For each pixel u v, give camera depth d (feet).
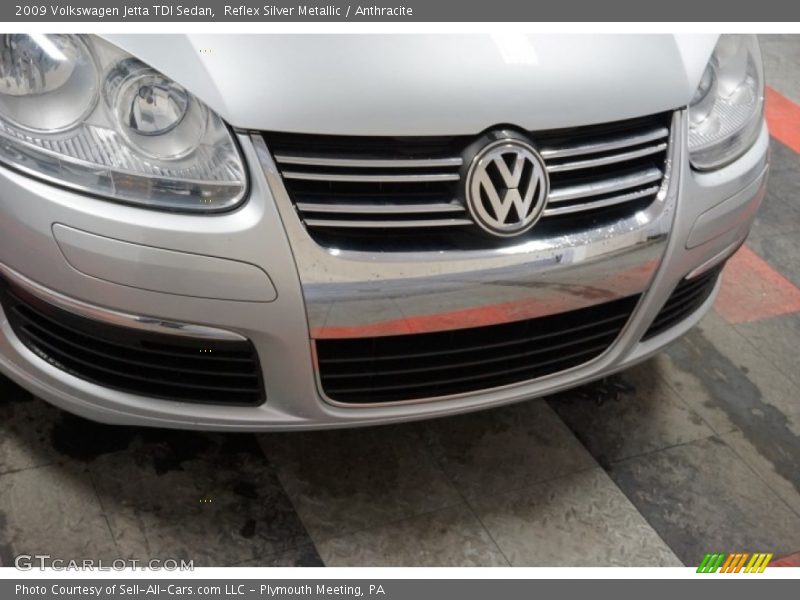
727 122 6.70
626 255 6.09
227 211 5.30
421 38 5.60
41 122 5.31
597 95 5.85
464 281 5.60
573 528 6.89
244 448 6.99
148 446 6.88
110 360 5.83
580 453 7.47
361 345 5.77
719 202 6.50
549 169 5.79
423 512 6.80
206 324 5.46
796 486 7.55
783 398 8.36
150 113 5.28
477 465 7.20
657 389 8.18
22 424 6.87
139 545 6.29
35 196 5.26
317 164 5.32
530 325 6.14
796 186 11.30
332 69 5.35
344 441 7.17
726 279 9.70
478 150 5.48
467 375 6.23
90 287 5.38
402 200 5.50
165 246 5.24
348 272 5.41
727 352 8.75
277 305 5.41
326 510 6.70
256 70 5.28
